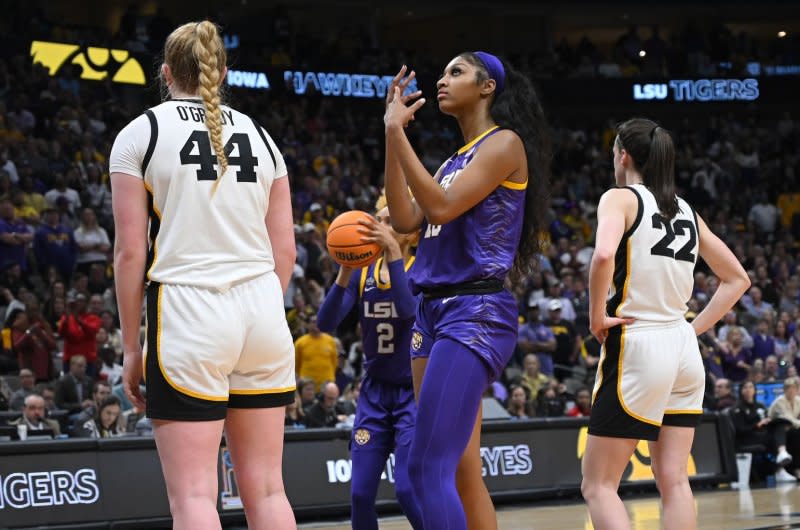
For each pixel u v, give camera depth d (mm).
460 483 4438
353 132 24734
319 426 11875
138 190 3590
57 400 11773
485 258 4145
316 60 25609
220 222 3617
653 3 30359
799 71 29328
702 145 28031
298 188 21516
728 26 32281
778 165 27516
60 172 18141
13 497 8578
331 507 10195
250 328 3617
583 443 12055
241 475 3688
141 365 3607
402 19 30594
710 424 12977
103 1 26906
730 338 17250
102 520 8992
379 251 5297
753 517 9133
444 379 4051
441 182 4332
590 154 27094
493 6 29719
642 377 4555
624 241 4637
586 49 29922
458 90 4301
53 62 21484
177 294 3547
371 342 5805
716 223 23766
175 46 3779
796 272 22109
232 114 3803
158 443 3549
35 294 15109
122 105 21828
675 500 4723
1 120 18891
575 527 8758
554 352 16312
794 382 14828
